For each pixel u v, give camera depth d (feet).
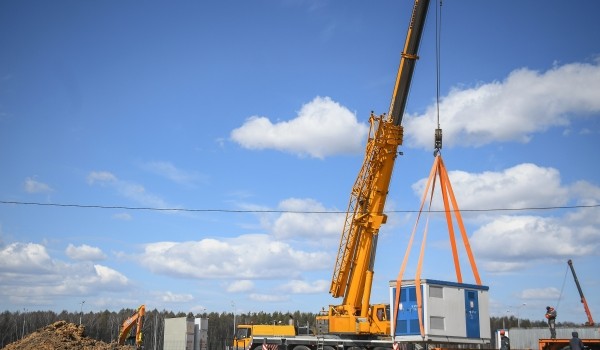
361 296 133.39
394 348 119.65
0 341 432.25
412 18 127.75
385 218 133.18
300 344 140.97
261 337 145.18
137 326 179.22
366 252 132.98
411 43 128.06
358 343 134.10
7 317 469.57
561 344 97.86
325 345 137.39
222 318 517.14
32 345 157.48
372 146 131.75
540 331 109.60
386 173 132.57
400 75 129.39
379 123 131.44
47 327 171.63
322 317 137.39
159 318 443.32
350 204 136.46
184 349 242.17
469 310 102.73
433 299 99.19
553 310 103.81
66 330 169.99
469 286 103.91
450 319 100.27
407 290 102.12
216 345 462.19
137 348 176.65
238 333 151.74
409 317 100.68
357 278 132.87
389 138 130.72
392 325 102.99
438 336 98.32
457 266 107.04
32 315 501.56
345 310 133.80
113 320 477.77
